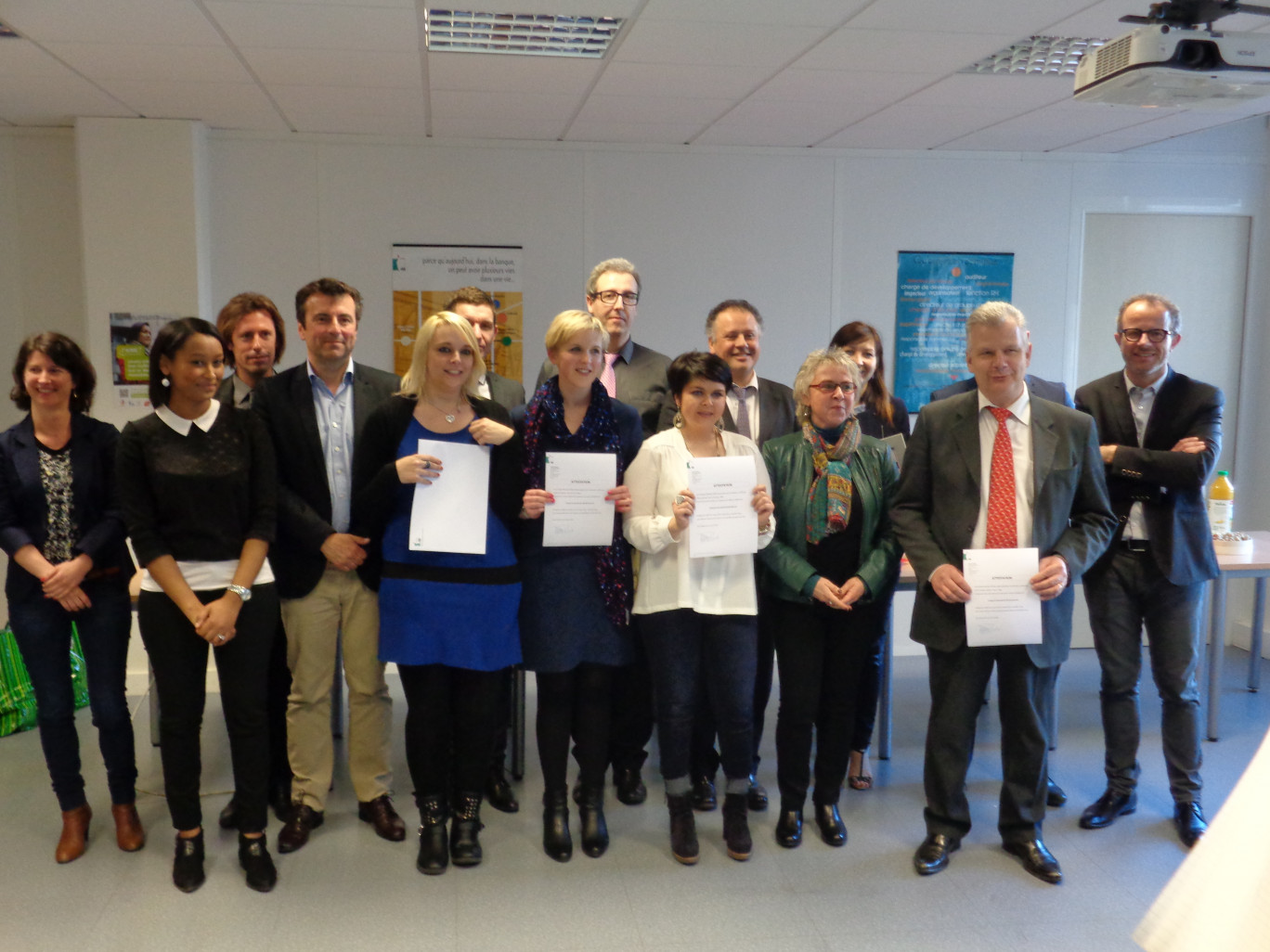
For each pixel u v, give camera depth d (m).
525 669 2.66
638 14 2.90
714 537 2.52
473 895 2.51
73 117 4.18
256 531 2.49
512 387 3.23
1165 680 2.90
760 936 2.33
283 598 2.72
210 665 4.54
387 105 3.97
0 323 4.45
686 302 4.85
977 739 3.74
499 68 3.44
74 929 2.34
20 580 2.59
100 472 2.66
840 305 4.97
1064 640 2.58
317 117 4.18
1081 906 2.48
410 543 2.45
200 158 4.31
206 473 2.42
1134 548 2.90
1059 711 4.05
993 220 5.03
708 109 4.05
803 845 2.79
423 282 4.62
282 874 2.61
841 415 2.66
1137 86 2.63
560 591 2.58
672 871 2.64
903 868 2.66
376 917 2.40
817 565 2.64
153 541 2.39
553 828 2.71
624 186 4.73
